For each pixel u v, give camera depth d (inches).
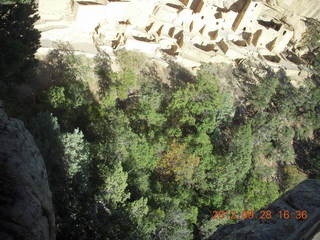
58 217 884.0
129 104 1834.4
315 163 2536.9
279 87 2512.3
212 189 1692.9
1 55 1152.2
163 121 1761.8
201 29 2130.9
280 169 2423.7
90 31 1743.4
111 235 960.3
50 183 916.0
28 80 1440.7
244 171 1828.2
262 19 2426.2
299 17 2536.9
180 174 1596.9
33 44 1368.1
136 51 1939.0
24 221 394.6
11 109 1222.3
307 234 318.7
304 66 2721.5
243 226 389.4
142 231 1043.9
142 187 1337.4
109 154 1278.3
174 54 2091.5
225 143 2084.2
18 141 478.6
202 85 1899.6
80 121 1499.8
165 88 2031.3
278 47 2511.1
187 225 1408.7
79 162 1071.0
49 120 1057.5
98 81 1785.2
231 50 2265.0
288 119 2588.6
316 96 2536.9
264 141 2330.2
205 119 1824.6
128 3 1744.6
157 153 1600.6
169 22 1982.0
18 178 429.4
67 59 1647.4
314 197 371.9
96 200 1008.9
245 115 2388.0
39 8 1571.1
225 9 2155.5
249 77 2438.5
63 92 1473.9
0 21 1236.5
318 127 2620.6
